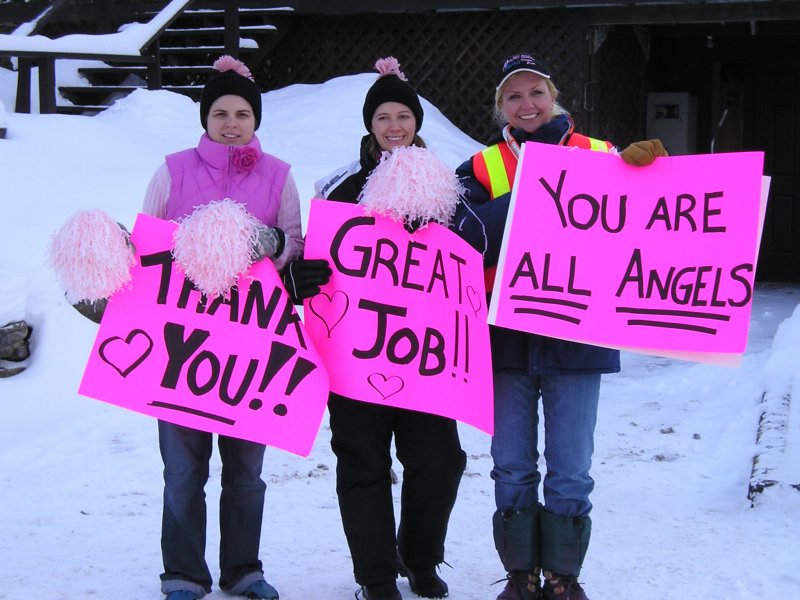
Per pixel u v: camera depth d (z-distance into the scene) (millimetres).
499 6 27875
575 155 8727
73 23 33906
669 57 34500
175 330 8930
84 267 8539
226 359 8906
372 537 8805
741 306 8430
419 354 8844
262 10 30188
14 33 27422
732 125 34656
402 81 9305
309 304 9086
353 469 8938
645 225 8633
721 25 32312
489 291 9227
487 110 29406
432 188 8609
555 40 28219
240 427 8781
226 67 9422
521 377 8883
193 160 9312
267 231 8883
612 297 8578
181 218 9148
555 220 8664
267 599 9055
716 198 8578
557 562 8680
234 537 9227
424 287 8938
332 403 9125
